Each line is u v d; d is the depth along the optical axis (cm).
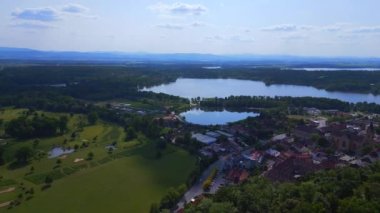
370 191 16950
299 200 16650
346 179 18638
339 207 15538
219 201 18300
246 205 17088
